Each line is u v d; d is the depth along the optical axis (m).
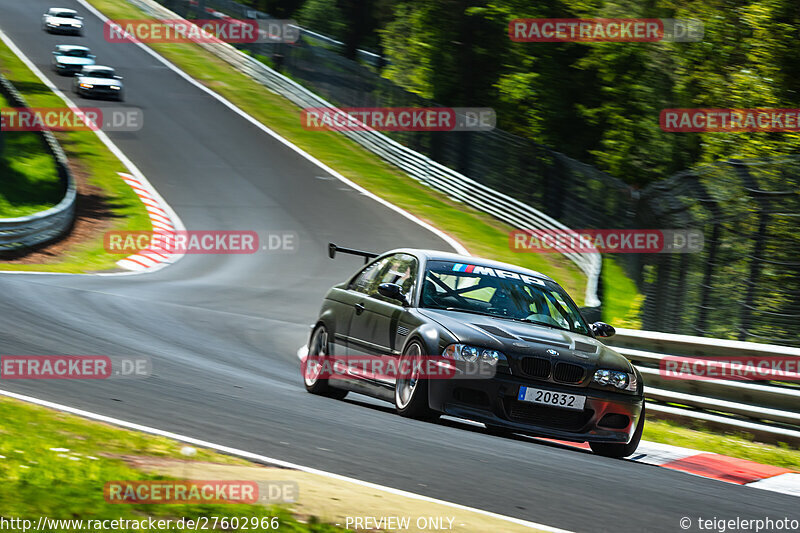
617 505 19.62
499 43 192.62
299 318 65.25
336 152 152.75
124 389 28.19
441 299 29.64
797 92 96.31
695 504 20.92
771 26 95.94
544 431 26.45
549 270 101.19
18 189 110.44
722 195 48.22
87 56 186.38
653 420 39.06
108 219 106.88
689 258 48.84
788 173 47.16
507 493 19.48
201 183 128.50
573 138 175.25
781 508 22.02
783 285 46.03
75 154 132.62
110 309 52.81
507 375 26.38
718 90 108.25
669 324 49.12
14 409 22.52
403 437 24.72
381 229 114.00
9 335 36.88
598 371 27.27
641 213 52.56
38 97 162.00
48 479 16.31
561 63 172.62
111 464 18.03
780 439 35.00
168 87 182.88
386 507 16.86
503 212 123.06
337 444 22.72
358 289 32.97
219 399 28.31
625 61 147.50
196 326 52.72
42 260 85.12
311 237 107.94
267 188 129.25
